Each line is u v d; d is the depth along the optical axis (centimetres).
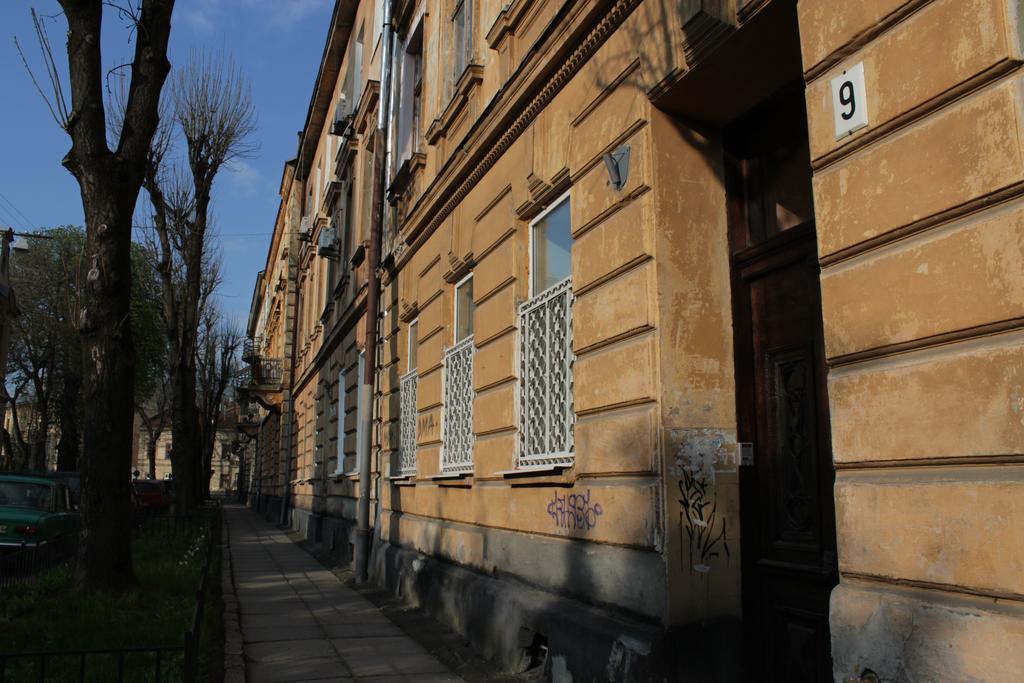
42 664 402
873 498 289
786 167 452
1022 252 244
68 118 849
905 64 289
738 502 451
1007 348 246
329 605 940
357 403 1453
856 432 300
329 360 1903
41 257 3469
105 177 854
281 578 1205
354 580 1138
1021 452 239
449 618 752
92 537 834
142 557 1198
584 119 554
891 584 280
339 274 1845
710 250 473
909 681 264
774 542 429
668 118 476
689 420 446
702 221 474
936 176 274
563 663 507
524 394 654
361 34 1708
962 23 268
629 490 463
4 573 778
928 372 272
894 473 285
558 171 591
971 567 250
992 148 255
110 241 858
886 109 295
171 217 2039
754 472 450
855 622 287
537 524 598
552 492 574
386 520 1105
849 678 288
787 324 435
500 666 609
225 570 1262
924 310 276
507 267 688
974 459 254
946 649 253
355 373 1502
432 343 930
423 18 1090
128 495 865
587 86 551
